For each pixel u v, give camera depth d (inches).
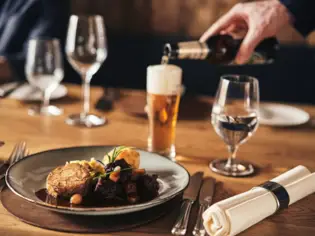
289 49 117.1
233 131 46.0
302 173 41.2
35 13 107.3
